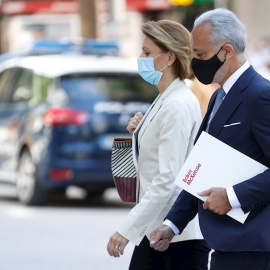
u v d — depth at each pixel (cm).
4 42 5238
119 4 3325
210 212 824
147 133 928
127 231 902
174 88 934
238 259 806
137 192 949
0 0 5197
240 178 805
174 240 933
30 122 2188
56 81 2139
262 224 800
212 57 818
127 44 3753
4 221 1992
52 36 5156
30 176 2195
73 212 2141
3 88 2383
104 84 2155
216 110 845
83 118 2111
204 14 830
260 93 797
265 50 3781
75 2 5125
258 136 795
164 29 933
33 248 1675
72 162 2103
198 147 817
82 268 1507
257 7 4391
